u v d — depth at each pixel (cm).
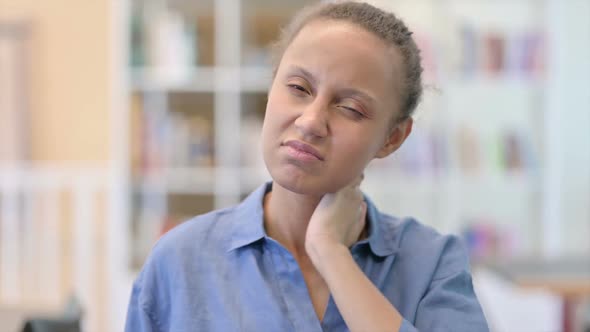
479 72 343
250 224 95
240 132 342
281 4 353
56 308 177
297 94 84
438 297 93
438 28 349
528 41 344
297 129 82
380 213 104
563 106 346
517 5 354
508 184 364
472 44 343
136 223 349
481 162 349
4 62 356
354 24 85
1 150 357
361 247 96
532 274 228
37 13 357
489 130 360
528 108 361
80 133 361
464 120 358
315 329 89
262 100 352
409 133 95
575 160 348
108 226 355
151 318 93
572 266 241
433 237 100
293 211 94
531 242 362
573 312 256
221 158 341
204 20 346
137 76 328
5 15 356
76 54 359
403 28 90
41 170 359
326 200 92
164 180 338
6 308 174
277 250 93
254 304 90
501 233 358
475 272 331
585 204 349
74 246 356
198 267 93
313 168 83
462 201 365
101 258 358
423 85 97
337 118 83
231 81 334
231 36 335
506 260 256
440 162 345
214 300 91
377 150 88
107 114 361
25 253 348
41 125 360
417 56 92
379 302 85
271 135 84
